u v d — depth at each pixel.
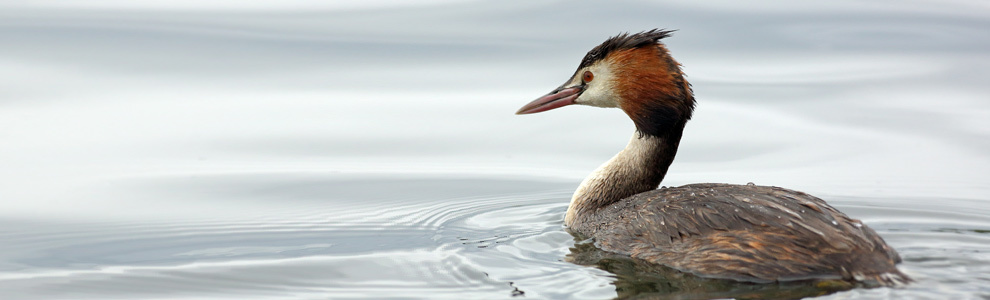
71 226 15.41
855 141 20.19
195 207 16.50
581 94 15.39
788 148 19.95
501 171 18.77
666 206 13.29
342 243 14.48
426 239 14.59
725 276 12.16
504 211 16.30
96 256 13.95
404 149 19.86
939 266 12.31
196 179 17.97
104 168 18.39
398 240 14.57
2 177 17.75
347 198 17.09
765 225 12.30
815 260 11.85
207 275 13.02
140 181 17.77
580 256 13.37
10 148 19.19
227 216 16.02
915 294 11.26
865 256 11.87
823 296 11.33
